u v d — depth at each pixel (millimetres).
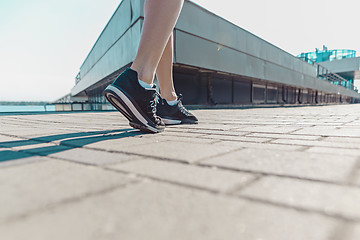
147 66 1461
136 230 350
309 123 2078
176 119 2145
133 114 1444
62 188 526
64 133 1590
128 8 6977
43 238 327
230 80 10664
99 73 11234
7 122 2771
